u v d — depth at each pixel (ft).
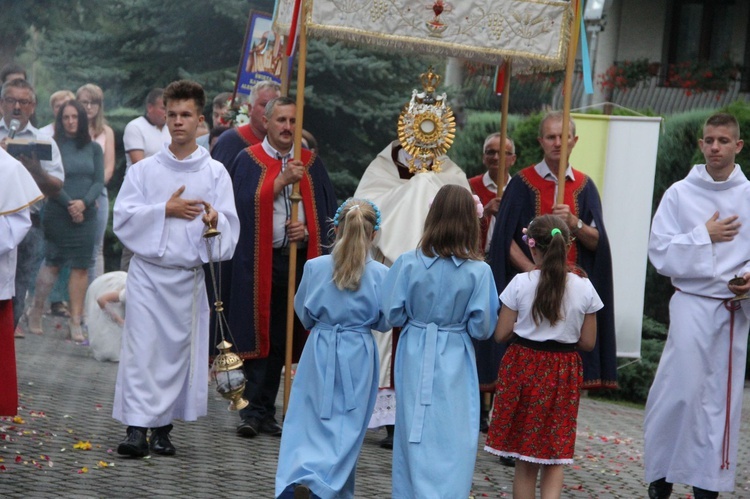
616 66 79.00
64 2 70.18
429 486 21.49
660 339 50.52
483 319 22.16
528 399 22.91
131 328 26.63
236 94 43.01
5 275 25.48
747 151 49.14
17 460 25.27
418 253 22.48
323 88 57.88
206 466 26.05
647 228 41.37
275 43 42.47
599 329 30.42
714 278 25.90
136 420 26.27
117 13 63.36
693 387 25.95
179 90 27.09
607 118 41.39
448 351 22.24
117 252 65.77
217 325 29.86
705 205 26.40
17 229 25.52
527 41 30.19
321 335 23.13
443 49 30.45
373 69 57.41
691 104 75.77
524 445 22.93
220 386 26.11
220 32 62.28
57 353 42.32
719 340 26.00
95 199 45.93
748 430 39.81
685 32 78.28
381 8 29.76
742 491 29.53
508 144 35.06
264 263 29.94
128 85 63.77
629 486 28.45
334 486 22.06
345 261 22.81
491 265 30.40
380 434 32.24
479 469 28.53
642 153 41.29
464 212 22.29
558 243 22.59
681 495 28.45
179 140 27.14
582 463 31.04
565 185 30.71
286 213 30.42
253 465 26.50
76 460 25.76
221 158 32.48
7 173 25.58
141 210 26.58
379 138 59.72
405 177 32.99
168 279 26.78
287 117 30.17
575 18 30.19
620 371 47.19
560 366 22.93
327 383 22.72
